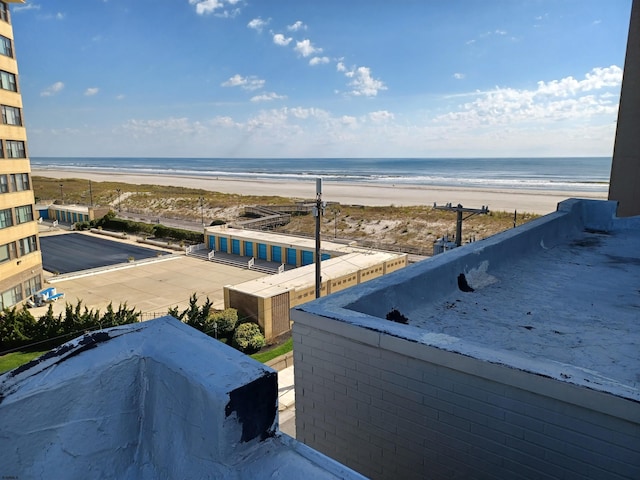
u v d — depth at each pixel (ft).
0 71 81.87
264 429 7.30
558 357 14.19
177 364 7.34
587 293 20.38
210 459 6.92
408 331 13.52
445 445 12.73
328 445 15.40
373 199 259.39
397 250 139.95
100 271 113.60
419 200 247.70
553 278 22.70
